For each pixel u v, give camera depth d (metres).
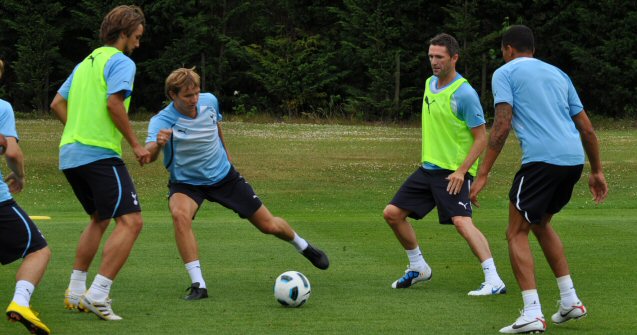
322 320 10.69
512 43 10.86
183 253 12.27
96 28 66.88
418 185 13.27
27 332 10.09
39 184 32.84
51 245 17.41
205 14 69.00
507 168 37.56
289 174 35.81
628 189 32.25
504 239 19.02
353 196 31.08
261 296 12.36
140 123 59.53
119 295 12.41
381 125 61.75
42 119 61.81
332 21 70.12
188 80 12.18
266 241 18.28
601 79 63.69
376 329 10.18
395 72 65.00
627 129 58.28
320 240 18.55
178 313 11.12
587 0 64.50
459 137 13.16
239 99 68.31
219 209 27.22
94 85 11.00
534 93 10.47
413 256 13.17
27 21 65.69
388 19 65.12
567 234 19.59
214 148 12.71
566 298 10.46
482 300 12.13
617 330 10.21
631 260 15.76
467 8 64.44
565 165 10.28
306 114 65.44
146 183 33.62
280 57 67.69
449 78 13.27
